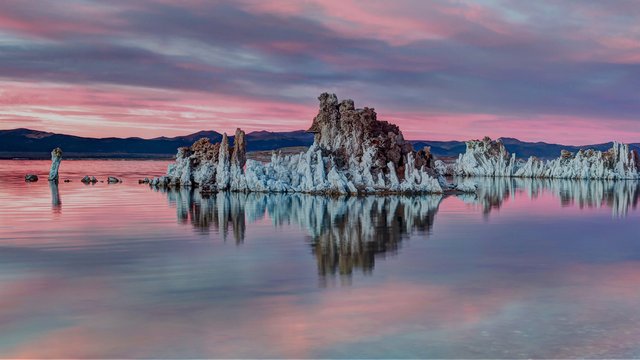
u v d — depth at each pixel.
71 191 76.62
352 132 79.94
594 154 131.38
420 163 83.00
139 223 41.56
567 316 18.66
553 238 35.53
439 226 40.84
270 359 15.14
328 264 26.77
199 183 80.56
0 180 105.56
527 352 15.52
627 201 65.75
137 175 133.00
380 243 33.00
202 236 35.31
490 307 19.69
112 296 21.14
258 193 73.69
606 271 25.62
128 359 15.30
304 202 60.16
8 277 24.06
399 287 22.42
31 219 43.50
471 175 150.50
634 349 15.74
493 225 41.72
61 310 19.48
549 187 94.88
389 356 15.26
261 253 29.56
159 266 26.25
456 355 15.30
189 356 15.41
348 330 17.30
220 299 20.70
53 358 15.47
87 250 30.17
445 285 22.80
